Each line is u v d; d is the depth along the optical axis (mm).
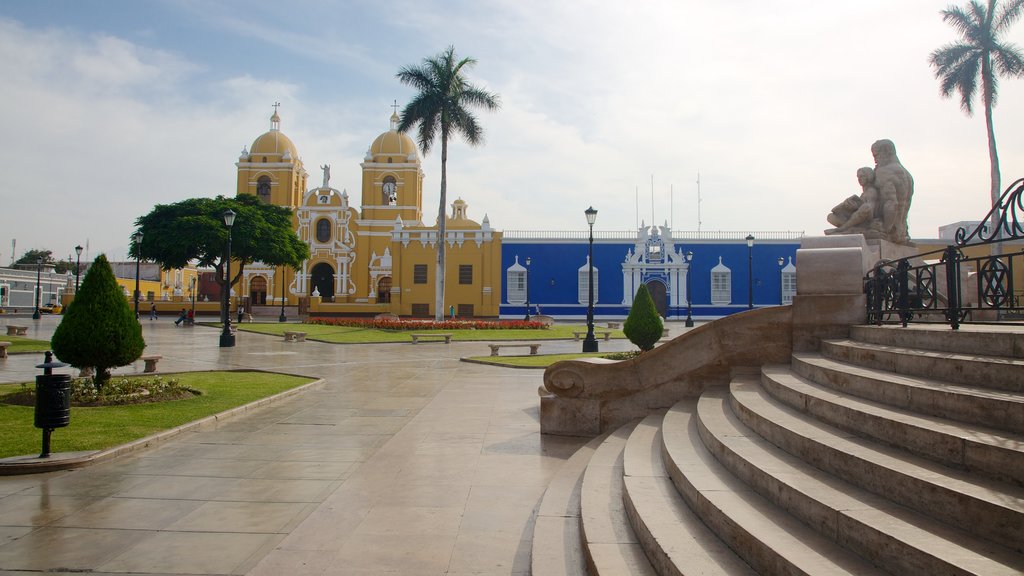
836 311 6992
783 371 6484
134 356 10133
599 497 4801
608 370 7785
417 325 32031
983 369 4020
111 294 9898
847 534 3064
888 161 9773
